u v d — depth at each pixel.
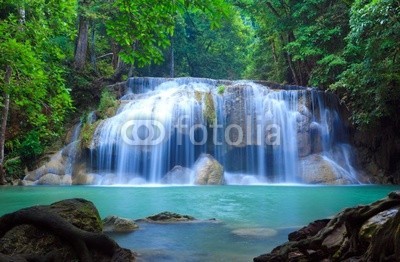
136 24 6.20
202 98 22.19
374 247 3.28
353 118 20.86
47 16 11.74
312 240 4.12
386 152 21.64
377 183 21.09
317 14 26.11
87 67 29.75
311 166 20.72
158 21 6.22
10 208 9.72
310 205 10.66
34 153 20.16
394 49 17.83
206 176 19.53
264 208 9.96
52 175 19.36
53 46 10.88
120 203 11.16
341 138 23.03
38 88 9.73
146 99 22.64
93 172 20.03
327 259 3.90
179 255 4.90
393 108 20.58
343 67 22.98
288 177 21.42
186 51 46.59
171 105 21.70
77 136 21.95
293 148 21.69
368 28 16.95
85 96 25.86
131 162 20.62
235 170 21.73
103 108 22.97
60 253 4.09
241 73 51.91
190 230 6.68
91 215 5.01
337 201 11.69
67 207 4.98
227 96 22.41
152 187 17.33
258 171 21.80
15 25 9.36
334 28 24.12
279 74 34.31
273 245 5.52
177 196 13.14
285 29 28.06
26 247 4.10
